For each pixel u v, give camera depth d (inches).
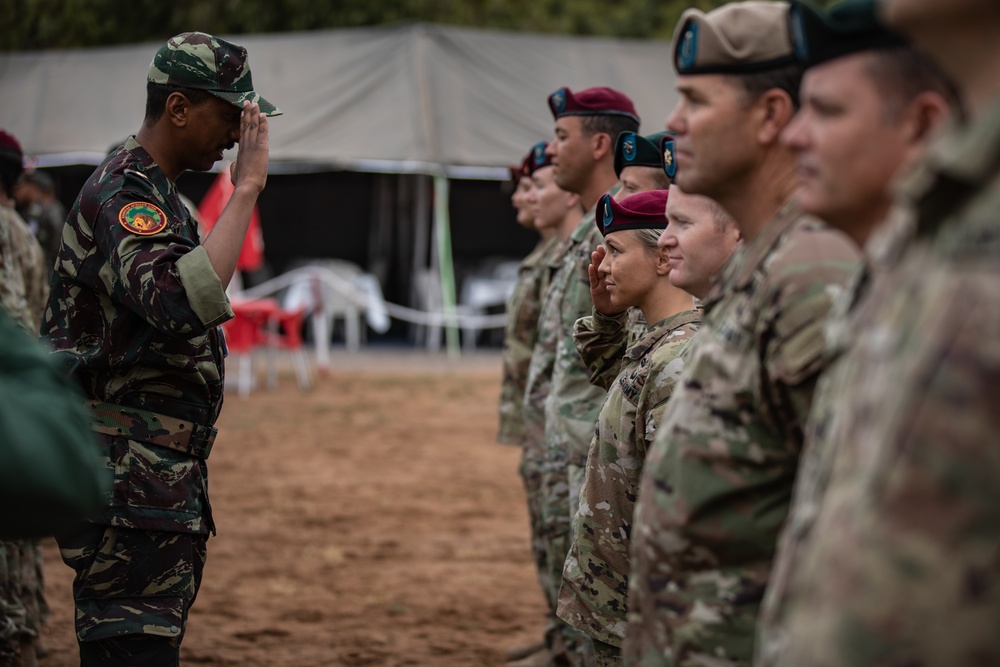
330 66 741.9
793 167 96.3
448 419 567.5
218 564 319.6
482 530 363.3
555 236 257.4
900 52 75.0
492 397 636.7
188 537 158.7
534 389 227.1
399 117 723.4
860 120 75.9
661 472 96.3
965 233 61.2
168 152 161.0
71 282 156.1
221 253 151.3
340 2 933.2
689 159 98.5
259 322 627.5
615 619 149.5
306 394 631.2
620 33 1143.6
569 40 770.8
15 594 212.4
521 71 754.8
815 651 63.9
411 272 905.5
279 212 901.8
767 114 95.4
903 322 64.5
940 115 74.5
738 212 99.6
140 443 154.6
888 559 60.1
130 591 153.9
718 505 92.8
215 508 385.7
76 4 908.0
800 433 89.7
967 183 61.8
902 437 60.6
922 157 68.9
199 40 159.6
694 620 93.2
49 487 67.4
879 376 65.5
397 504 395.5
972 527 58.1
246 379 619.5
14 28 927.0
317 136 722.2
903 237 68.0
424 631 262.8
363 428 537.6
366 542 346.0
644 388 139.8
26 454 66.6
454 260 922.7
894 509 60.4
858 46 76.2
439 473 447.2
